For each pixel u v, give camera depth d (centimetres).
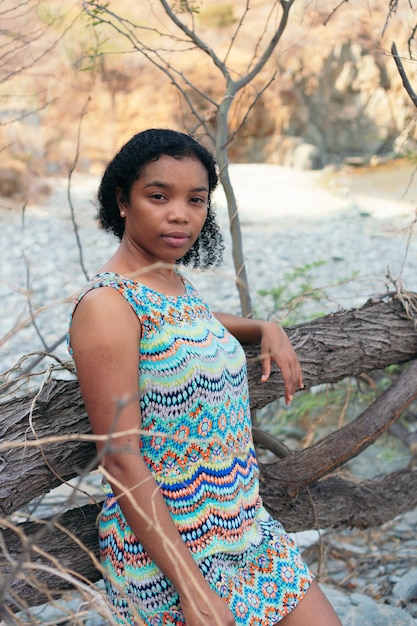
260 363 252
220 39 1223
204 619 178
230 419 198
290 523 279
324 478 296
